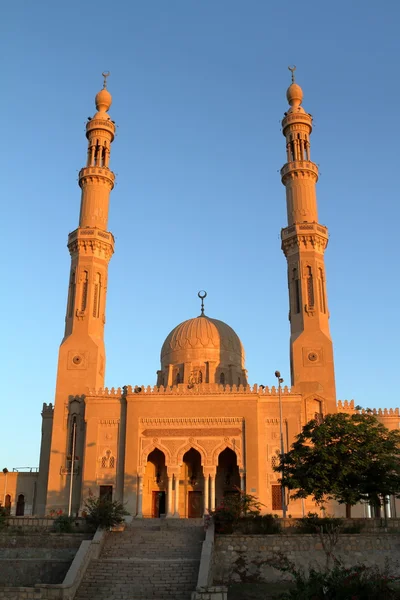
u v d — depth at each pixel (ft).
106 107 275.80
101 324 239.71
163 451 208.23
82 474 209.97
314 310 230.89
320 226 245.04
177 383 249.96
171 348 258.98
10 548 143.43
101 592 119.44
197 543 143.43
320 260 241.55
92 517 148.56
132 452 208.44
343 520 149.79
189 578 125.18
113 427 214.90
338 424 158.51
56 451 217.15
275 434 209.67
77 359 228.63
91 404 217.56
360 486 150.71
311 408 216.13
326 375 219.82
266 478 204.13
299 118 264.52
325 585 90.84
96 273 243.81
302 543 138.41
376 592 88.17
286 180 258.78
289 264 243.40
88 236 245.24
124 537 148.46
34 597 112.68
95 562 131.85
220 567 135.64
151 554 138.10
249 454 204.74
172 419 211.20
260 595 122.62
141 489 203.92
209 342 254.06
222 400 212.23
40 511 230.89
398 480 150.61
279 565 135.64
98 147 266.36
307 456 157.99
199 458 219.82
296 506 198.29
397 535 140.05
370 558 137.18
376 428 157.79
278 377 193.67
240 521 148.25
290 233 244.42
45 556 141.38
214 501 201.98
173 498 203.51
